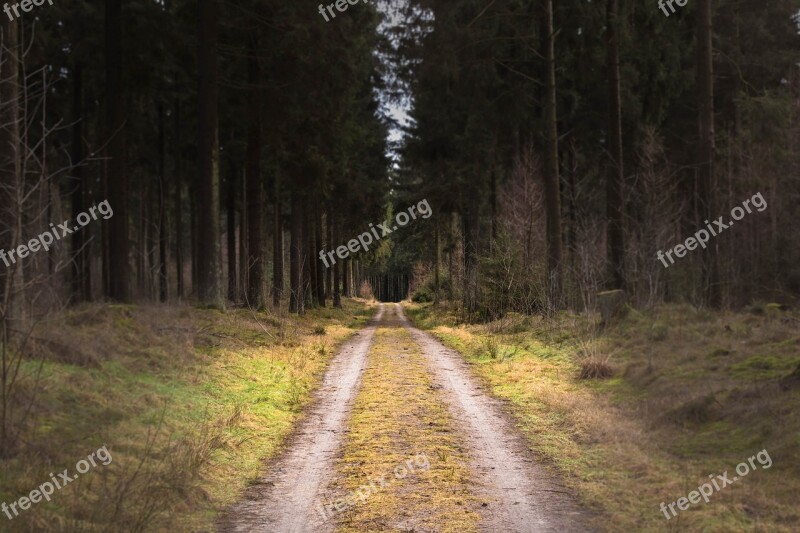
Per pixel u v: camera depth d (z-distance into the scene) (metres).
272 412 10.40
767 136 18.97
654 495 6.40
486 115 25.23
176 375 11.07
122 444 7.21
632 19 21.36
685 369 11.29
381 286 97.31
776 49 26.53
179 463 6.94
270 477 7.36
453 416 10.25
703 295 17.92
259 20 19.78
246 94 21.92
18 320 8.02
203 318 17.02
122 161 18.67
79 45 21.88
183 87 26.67
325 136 23.66
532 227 24.14
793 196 26.36
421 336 23.39
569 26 22.48
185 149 31.88
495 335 19.94
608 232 22.45
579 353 14.88
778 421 7.55
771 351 11.12
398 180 45.12
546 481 7.09
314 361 15.97
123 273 18.59
